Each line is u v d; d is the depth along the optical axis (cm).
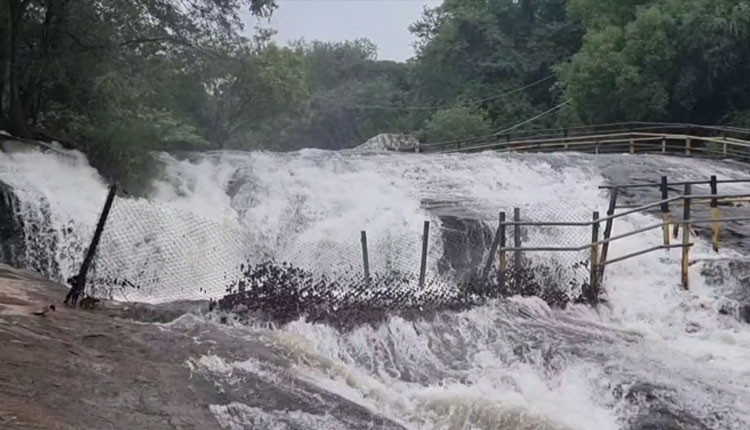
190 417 610
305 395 703
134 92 1816
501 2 5350
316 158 2300
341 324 922
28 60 1797
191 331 829
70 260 1328
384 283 1172
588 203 1650
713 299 1146
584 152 2819
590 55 3447
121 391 630
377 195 1866
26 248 1373
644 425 735
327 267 1384
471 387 803
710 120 3306
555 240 1394
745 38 3023
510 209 1608
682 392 800
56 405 573
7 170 1510
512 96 4991
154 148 1911
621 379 830
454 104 5050
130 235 1341
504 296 1129
